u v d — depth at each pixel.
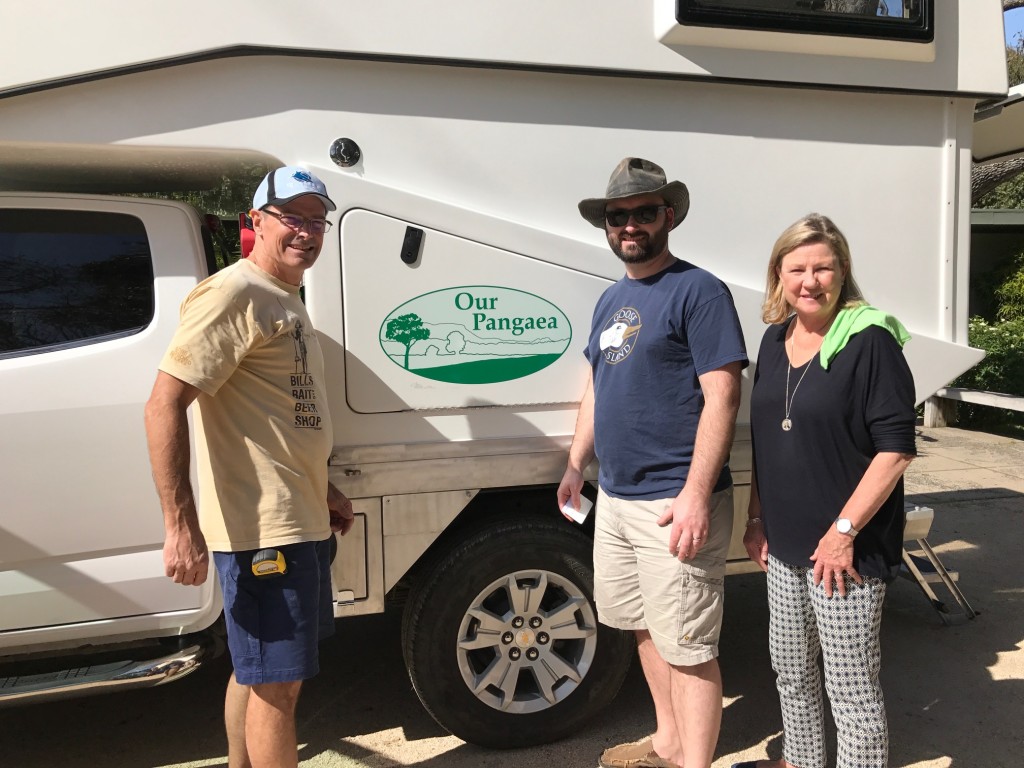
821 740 2.30
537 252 2.49
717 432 2.06
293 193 1.91
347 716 2.91
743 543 2.70
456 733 2.59
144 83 2.27
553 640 2.63
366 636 3.59
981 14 2.80
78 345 2.39
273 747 2.01
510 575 2.54
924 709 2.89
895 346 1.98
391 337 2.40
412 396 2.43
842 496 2.05
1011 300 9.30
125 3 2.22
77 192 2.94
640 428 2.20
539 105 2.52
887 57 2.71
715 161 2.67
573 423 2.58
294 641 1.96
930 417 8.59
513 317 2.49
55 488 2.35
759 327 2.68
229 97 2.31
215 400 1.92
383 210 2.37
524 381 2.52
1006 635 3.53
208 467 1.95
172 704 3.05
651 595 2.23
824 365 2.03
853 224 2.80
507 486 2.54
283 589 1.95
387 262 2.38
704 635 2.21
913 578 3.63
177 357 1.81
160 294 2.45
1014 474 6.41
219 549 1.94
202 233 2.59
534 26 2.45
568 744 2.67
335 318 2.37
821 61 2.67
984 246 9.86
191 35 2.25
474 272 2.45
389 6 2.35
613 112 2.57
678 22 2.46
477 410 2.50
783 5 2.54
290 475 1.96
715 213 2.68
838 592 2.04
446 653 2.52
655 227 2.17
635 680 3.09
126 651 2.48
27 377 2.33
